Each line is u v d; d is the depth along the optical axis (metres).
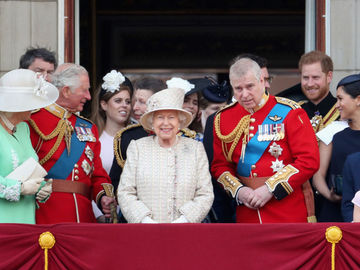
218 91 30.16
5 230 22.20
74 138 25.91
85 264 22.16
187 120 24.56
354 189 24.23
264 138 25.02
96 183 26.41
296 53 52.28
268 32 52.34
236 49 52.69
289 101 25.33
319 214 27.39
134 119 29.81
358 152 24.67
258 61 27.22
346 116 26.02
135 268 22.12
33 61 27.31
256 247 22.09
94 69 45.91
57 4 30.86
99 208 26.30
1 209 23.20
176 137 24.72
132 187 24.17
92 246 22.20
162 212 23.89
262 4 51.91
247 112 25.52
